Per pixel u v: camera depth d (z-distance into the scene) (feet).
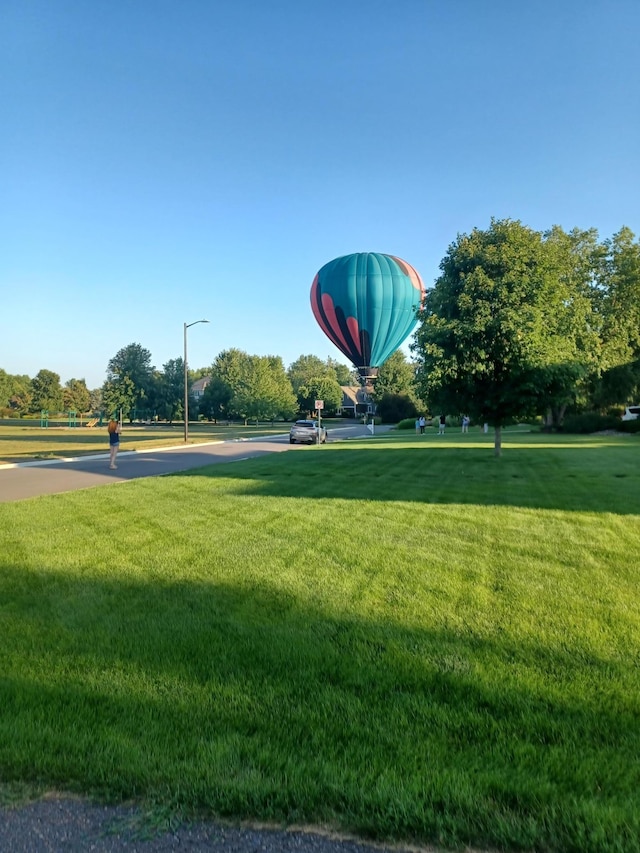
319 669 12.95
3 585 19.53
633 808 8.38
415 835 8.11
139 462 73.67
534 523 29.19
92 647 14.32
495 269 65.57
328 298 185.06
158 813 8.59
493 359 63.57
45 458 81.20
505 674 12.62
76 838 8.20
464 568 21.01
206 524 29.63
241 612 16.75
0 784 9.29
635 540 25.21
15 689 12.12
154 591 18.80
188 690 12.05
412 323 187.83
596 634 14.83
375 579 19.74
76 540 26.14
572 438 123.44
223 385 348.18
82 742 10.11
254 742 10.09
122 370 344.69
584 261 143.13
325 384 366.63
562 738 10.19
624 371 145.28
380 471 55.77
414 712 11.09
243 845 8.00
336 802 8.63
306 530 27.89
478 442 109.81
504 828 8.05
